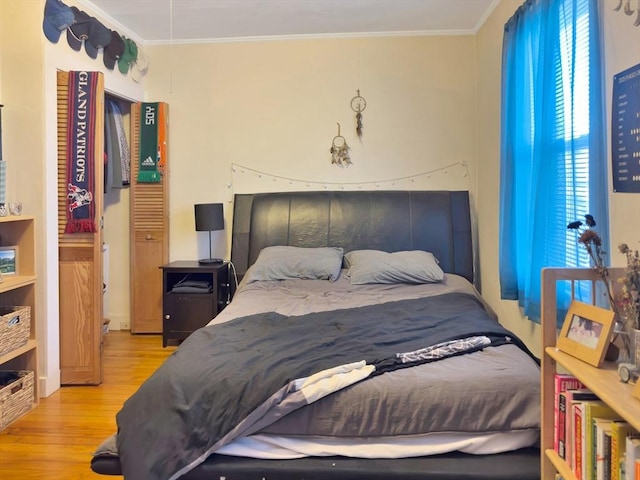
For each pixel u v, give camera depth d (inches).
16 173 123.5
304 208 168.1
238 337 94.3
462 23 163.6
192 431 70.9
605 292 74.3
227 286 174.6
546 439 67.2
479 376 75.3
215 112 177.2
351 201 167.6
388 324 101.2
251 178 177.3
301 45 173.8
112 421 111.2
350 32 170.6
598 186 82.7
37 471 91.3
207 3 144.0
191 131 178.1
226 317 110.9
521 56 119.0
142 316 177.8
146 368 145.2
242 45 175.5
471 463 70.1
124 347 164.2
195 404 72.6
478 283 169.9
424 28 167.8
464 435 72.6
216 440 70.6
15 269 122.3
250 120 176.4
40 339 124.2
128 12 150.5
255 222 168.7
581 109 92.7
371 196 168.2
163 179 174.7
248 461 71.1
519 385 73.4
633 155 75.8
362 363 78.5
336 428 72.2
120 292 182.5
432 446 71.9
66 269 130.6
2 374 118.0
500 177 130.8
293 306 120.9
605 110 83.5
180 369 79.3
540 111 105.3
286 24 162.2
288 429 72.6
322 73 173.6
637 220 75.3
